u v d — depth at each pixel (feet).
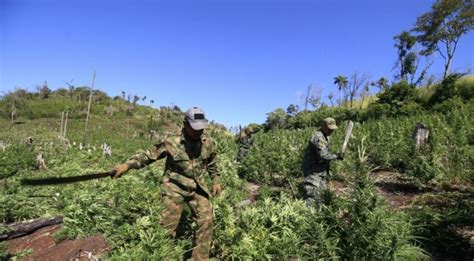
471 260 16.78
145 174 25.08
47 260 16.55
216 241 16.08
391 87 101.55
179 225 16.03
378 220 14.53
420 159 30.04
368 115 99.04
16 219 22.74
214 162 15.96
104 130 179.93
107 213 18.42
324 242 15.24
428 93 99.40
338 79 168.14
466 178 30.63
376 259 14.34
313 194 21.38
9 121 184.96
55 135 149.28
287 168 34.78
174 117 218.18
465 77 111.55
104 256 14.78
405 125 50.80
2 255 17.15
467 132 45.50
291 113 138.21
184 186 14.76
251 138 42.47
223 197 17.57
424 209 21.81
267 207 17.61
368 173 15.75
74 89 243.40
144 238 14.34
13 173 47.98
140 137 164.96
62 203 23.48
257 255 15.60
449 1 148.56
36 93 234.38
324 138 21.52
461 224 19.90
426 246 18.13
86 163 57.21
